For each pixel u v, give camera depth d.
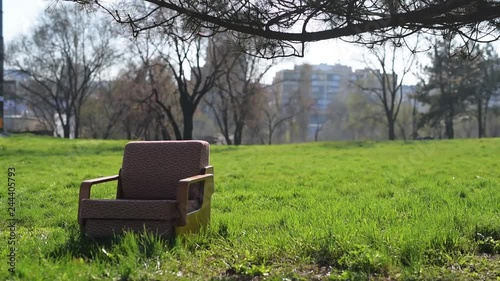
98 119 61.22
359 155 23.66
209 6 5.02
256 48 5.50
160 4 5.02
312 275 4.75
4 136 37.38
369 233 5.80
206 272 4.85
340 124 71.69
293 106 61.25
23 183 12.98
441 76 49.44
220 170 16.56
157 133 49.12
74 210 8.97
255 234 6.29
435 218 6.97
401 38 5.48
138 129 50.91
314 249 5.33
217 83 45.84
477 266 5.02
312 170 16.25
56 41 50.94
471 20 5.01
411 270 4.75
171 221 5.65
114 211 5.72
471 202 8.82
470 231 6.16
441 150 25.09
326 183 12.75
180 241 5.55
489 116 60.00
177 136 39.00
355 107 61.50
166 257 5.11
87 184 5.97
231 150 28.75
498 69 49.50
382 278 4.65
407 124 64.19
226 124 47.91
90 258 5.27
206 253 5.48
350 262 4.91
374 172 15.36
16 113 68.31
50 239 6.15
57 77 53.38
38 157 21.11
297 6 5.02
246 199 10.35
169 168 6.48
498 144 27.98
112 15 5.09
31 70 51.91
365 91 58.34
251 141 64.25
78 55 52.41
